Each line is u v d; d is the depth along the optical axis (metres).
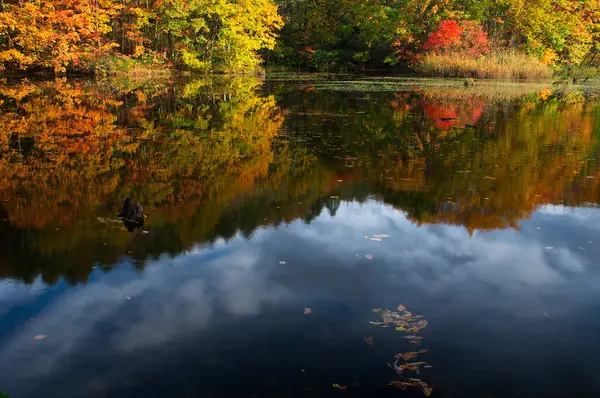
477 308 3.47
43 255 4.32
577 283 3.88
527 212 5.62
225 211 5.58
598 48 35.81
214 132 10.56
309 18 39.53
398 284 3.84
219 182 6.77
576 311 3.45
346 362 2.82
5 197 5.94
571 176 7.19
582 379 2.71
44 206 5.65
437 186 6.68
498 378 2.70
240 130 10.88
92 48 23.69
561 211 5.67
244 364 2.80
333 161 8.09
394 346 2.99
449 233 4.96
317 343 3.02
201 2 26.31
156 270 4.05
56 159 7.86
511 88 21.70
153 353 2.90
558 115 13.60
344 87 21.78
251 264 4.19
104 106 14.06
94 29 23.47
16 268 4.05
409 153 8.73
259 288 3.75
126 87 19.44
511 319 3.33
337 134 10.59
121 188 6.40
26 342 3.02
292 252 4.45
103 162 7.74
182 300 3.56
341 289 3.75
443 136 10.44
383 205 5.86
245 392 2.56
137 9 25.17
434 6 31.22
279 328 3.19
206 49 28.92
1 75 21.23
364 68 35.69
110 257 4.30
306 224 5.18
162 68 27.20
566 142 9.80
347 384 2.62
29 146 8.72
